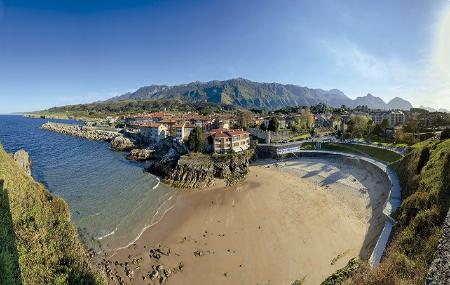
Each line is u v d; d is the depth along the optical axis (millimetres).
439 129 116438
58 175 86125
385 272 26375
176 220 56219
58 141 164750
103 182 80375
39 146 142375
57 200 30844
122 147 139375
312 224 53281
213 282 37625
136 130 184000
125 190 73750
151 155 116750
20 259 20797
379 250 35719
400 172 68500
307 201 65875
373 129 128750
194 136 102375
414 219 33406
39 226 25750
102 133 189000
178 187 78625
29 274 20781
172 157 93938
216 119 166125
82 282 25219
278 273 39031
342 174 85875
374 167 83250
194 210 61594
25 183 29234
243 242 47312
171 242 47500
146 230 51812
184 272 39625
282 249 44844
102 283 29375
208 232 51031
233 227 52938
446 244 22969
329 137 141625
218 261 42094
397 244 31672
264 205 64125
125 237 48906
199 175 83812
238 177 87875
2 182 24984
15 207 24719
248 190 76250
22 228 23766
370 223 51844
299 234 49469
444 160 42938
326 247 44906
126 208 61250
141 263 41344
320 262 40969
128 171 94750
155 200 67438
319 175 87812
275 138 138375
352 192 70125
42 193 30531
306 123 167500
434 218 29703
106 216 56625
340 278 32906
